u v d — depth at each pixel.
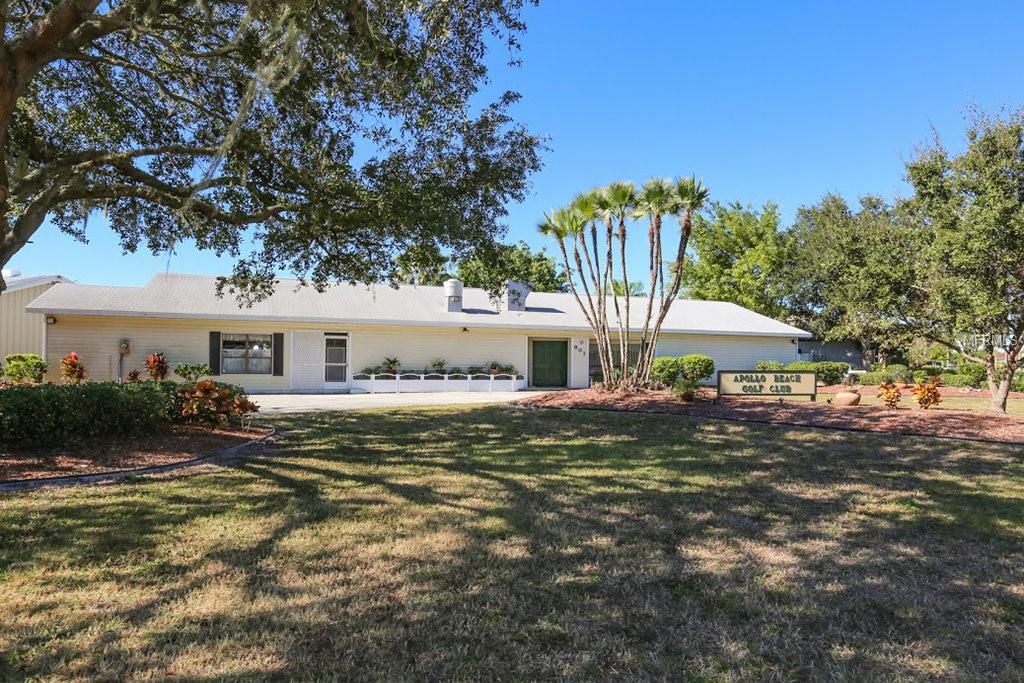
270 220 9.93
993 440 9.34
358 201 9.12
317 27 6.43
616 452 8.78
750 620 3.46
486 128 8.89
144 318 18.53
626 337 15.92
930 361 31.05
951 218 10.95
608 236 15.67
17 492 5.86
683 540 4.87
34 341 21.81
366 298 22.88
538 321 22.66
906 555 4.55
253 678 2.77
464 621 3.40
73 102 9.58
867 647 3.15
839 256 14.28
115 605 3.52
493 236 9.68
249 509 5.55
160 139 9.84
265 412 13.64
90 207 9.45
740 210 38.94
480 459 8.23
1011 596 3.80
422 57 7.54
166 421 9.44
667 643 3.18
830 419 11.40
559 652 3.07
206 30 7.41
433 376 21.31
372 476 7.05
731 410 12.68
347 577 4.00
